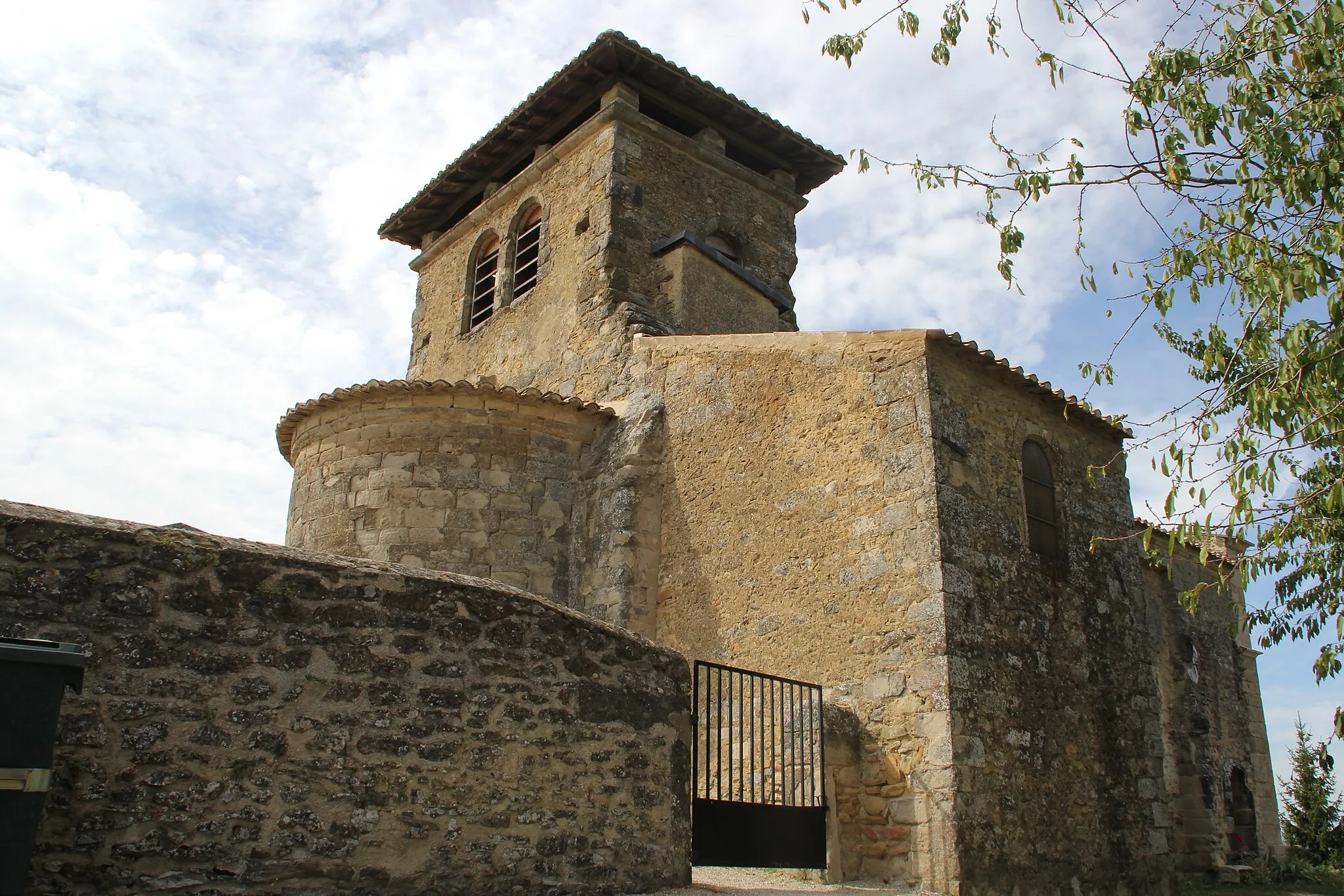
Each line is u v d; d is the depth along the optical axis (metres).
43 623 5.05
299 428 13.80
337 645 5.88
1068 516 11.34
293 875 5.43
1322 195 6.43
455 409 13.02
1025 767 9.51
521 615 6.62
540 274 17.05
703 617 11.43
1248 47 6.61
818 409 11.13
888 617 9.73
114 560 5.32
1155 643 15.92
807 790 9.12
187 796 5.25
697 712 8.12
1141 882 10.31
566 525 13.01
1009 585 10.17
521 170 18.91
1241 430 6.44
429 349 19.20
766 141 18.78
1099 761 10.42
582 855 6.52
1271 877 15.34
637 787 6.95
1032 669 10.03
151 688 5.27
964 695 9.16
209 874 5.21
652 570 12.14
